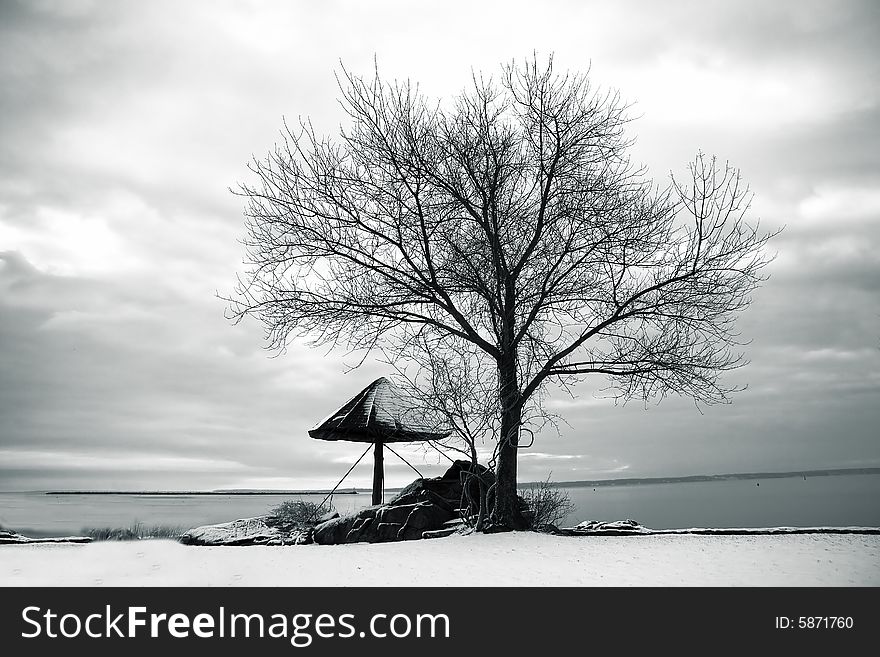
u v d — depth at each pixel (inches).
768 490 3639.3
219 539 820.0
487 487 877.2
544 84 907.4
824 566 530.0
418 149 910.4
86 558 663.8
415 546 710.5
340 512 963.3
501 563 582.6
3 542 792.9
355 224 898.7
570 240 884.0
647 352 844.0
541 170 898.7
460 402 792.9
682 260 850.8
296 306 892.6
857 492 2965.1
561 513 933.8
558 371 855.1
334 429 973.2
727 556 583.5
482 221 889.5
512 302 879.1
